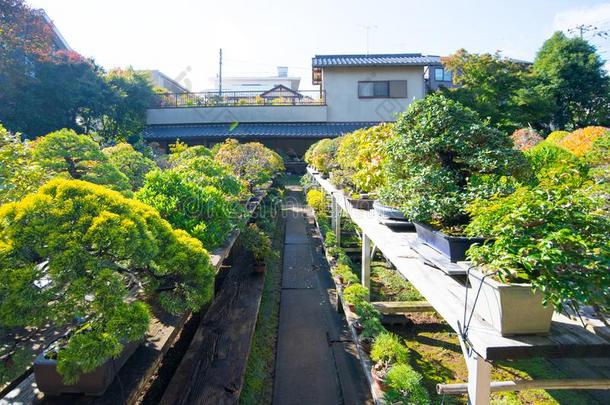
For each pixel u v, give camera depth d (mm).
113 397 1649
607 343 1387
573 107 16953
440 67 21641
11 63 11672
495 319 1485
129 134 15023
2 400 1648
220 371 2609
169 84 26172
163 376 2770
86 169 4258
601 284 1292
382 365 2572
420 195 2479
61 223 1509
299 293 5023
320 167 7531
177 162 7145
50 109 12938
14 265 1438
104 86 14867
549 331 1474
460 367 3123
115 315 1453
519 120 14047
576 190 1615
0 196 2516
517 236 1473
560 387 1666
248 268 4867
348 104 16500
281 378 3158
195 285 2035
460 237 2053
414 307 3756
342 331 3975
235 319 3395
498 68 14594
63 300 1446
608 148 3305
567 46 16844
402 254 2533
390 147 2836
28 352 1620
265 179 7789
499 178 2295
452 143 2455
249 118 16562
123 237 1537
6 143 2943
